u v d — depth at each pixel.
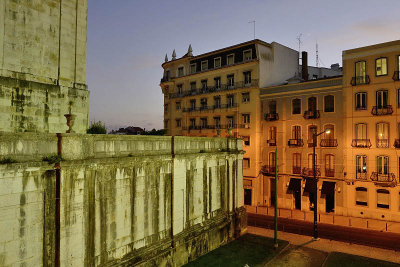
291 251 21.98
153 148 16.88
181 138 19.14
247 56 41.81
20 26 15.73
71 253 12.35
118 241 14.64
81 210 12.77
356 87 32.72
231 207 24.58
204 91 46.03
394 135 30.52
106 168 14.09
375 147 31.41
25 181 11.14
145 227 16.22
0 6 14.97
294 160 37.16
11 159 10.76
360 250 22.20
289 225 29.72
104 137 14.00
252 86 40.19
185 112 48.28
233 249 21.81
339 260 20.16
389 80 30.86
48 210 11.81
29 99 15.76
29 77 15.93
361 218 31.91
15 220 10.85
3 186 10.54
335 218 32.25
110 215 14.27
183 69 50.12
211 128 44.72
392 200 30.47
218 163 23.23
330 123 34.56
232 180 24.91
